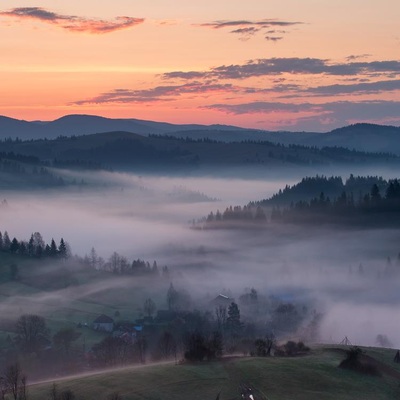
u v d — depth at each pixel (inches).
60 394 5708.7
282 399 5610.2
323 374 6250.0
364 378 6264.8
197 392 5723.4
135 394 5659.5
